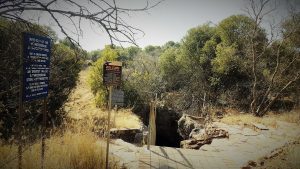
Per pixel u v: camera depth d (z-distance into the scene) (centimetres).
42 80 390
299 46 1564
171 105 2366
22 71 330
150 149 746
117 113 1559
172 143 2178
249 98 1967
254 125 1124
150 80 2270
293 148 696
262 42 1795
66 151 497
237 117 1370
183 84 2830
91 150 518
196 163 664
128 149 712
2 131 607
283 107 1942
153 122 926
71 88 1187
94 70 1773
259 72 1975
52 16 196
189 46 2752
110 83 542
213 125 1202
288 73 1800
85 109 1627
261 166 629
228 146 856
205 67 2553
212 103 2123
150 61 2877
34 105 788
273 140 923
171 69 2931
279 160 630
